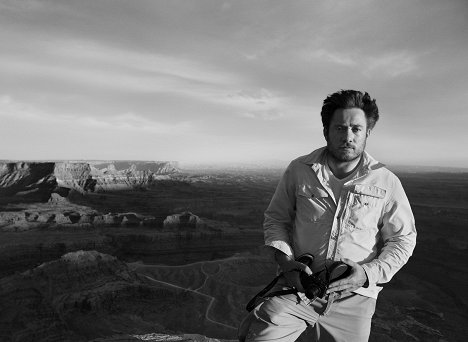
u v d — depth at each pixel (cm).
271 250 297
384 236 286
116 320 4506
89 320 4381
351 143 268
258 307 290
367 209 271
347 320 280
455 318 5531
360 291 276
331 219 276
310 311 281
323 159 291
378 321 5169
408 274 7619
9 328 3925
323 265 276
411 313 5603
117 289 5066
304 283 256
